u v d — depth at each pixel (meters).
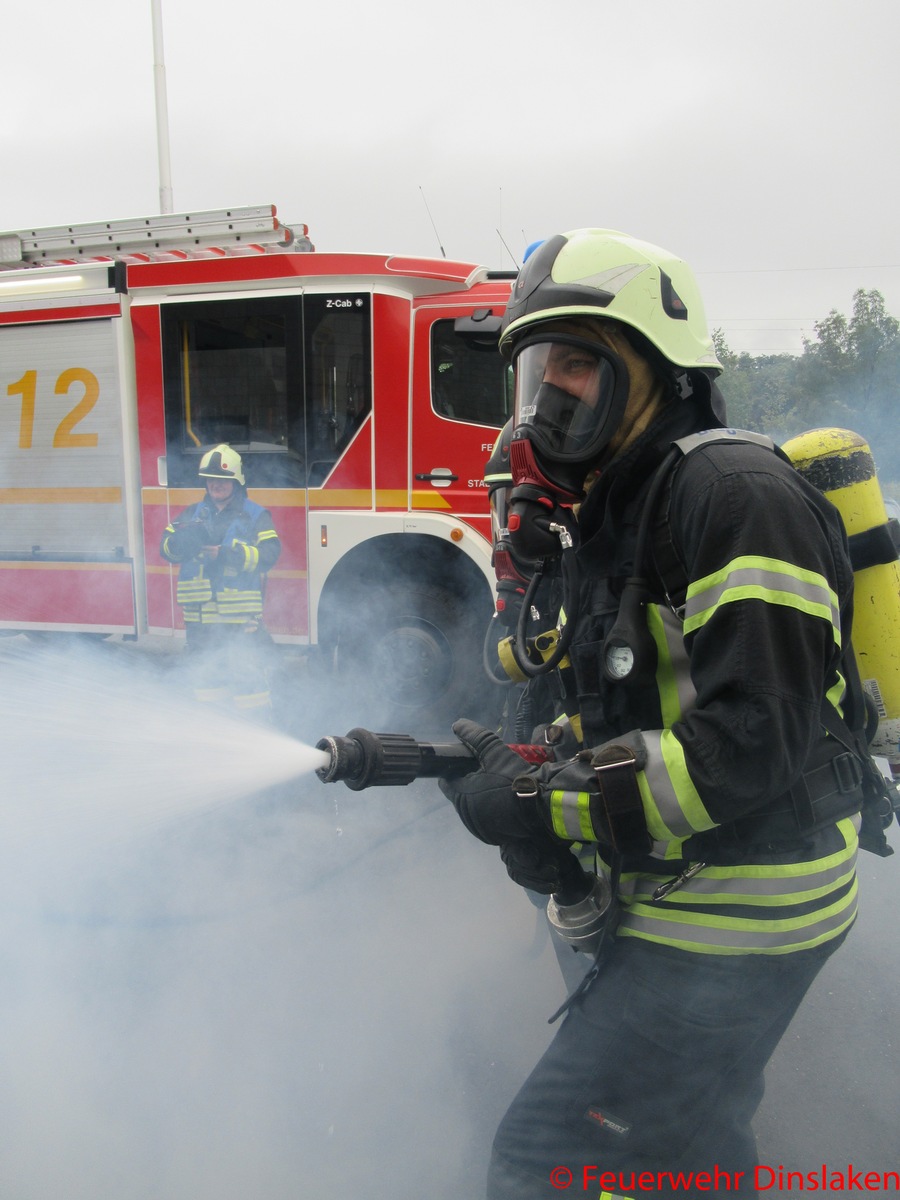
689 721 1.10
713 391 1.30
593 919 1.38
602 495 1.31
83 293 5.47
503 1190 1.38
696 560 1.11
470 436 4.91
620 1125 1.30
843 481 1.60
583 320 1.27
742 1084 1.42
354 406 5.03
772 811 1.21
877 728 1.56
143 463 5.50
